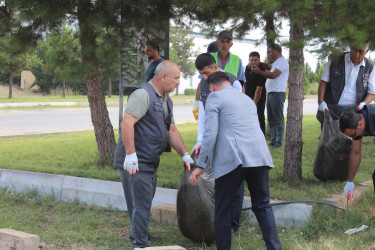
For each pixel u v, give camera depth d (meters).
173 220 4.95
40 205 5.80
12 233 4.15
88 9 6.20
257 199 3.86
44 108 22.47
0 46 6.98
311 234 4.36
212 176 4.13
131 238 4.48
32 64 27.70
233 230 4.55
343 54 5.83
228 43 5.43
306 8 5.06
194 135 11.02
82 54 6.57
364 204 5.09
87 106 24.56
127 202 4.35
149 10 6.43
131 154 3.99
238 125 3.76
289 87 5.79
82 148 9.24
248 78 7.93
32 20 6.21
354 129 4.24
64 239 4.53
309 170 6.53
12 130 13.39
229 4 5.95
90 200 5.76
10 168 7.05
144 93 4.05
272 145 8.74
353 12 5.17
